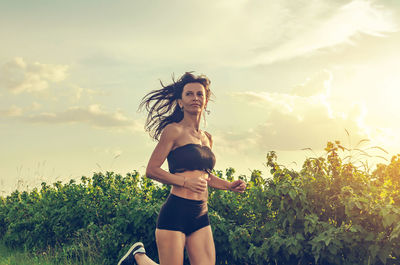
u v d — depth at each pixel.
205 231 3.70
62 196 7.85
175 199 3.61
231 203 6.10
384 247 4.53
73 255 6.74
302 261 4.96
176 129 3.66
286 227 5.21
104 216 7.09
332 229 4.71
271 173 5.55
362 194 4.91
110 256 5.95
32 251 7.43
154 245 5.71
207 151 3.75
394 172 5.12
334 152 5.37
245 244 5.31
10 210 8.31
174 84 4.02
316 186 5.23
